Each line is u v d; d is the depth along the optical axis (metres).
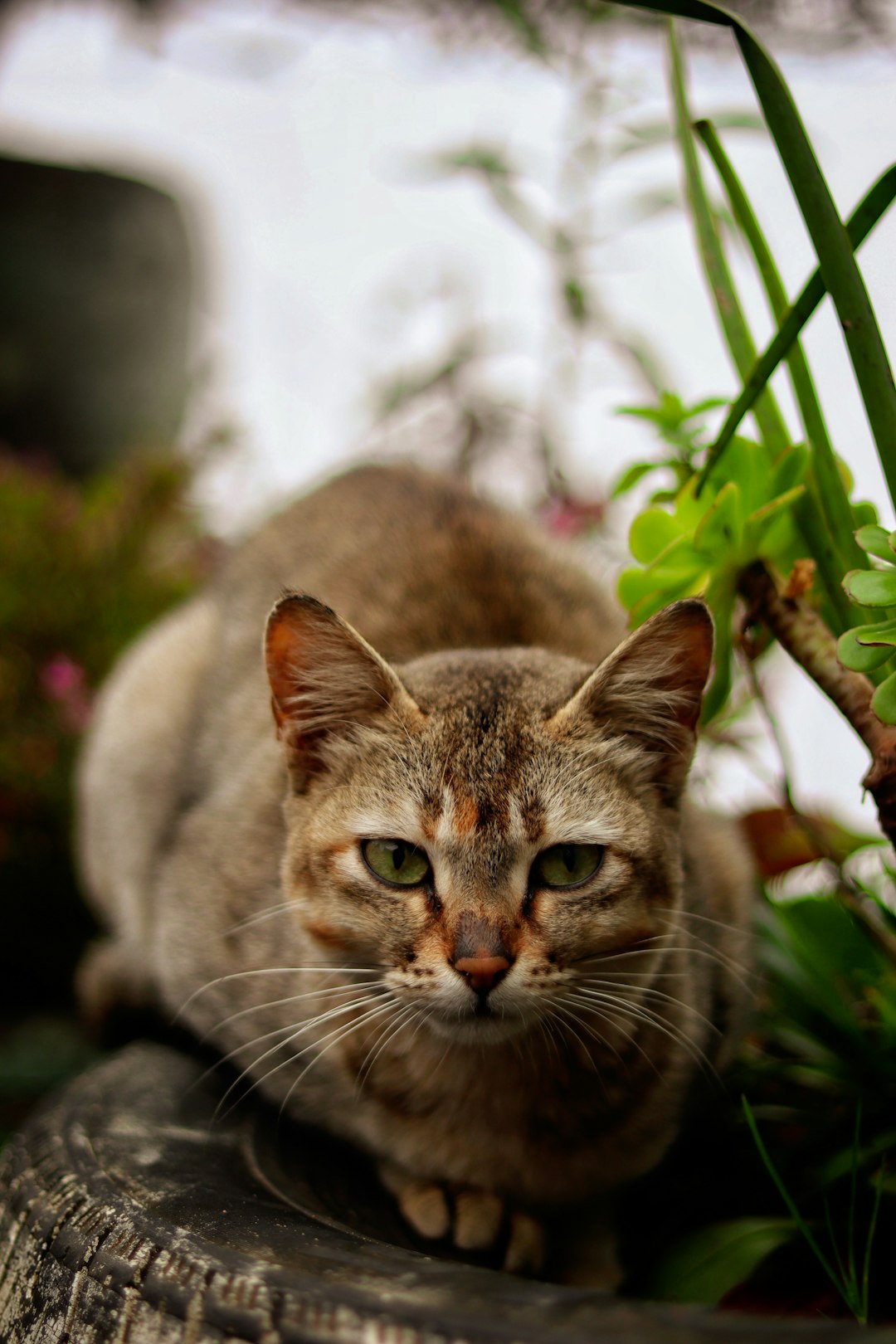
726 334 0.43
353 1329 0.31
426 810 0.43
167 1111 0.45
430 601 0.53
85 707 0.82
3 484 0.94
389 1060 0.45
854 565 0.40
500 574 0.55
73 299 1.53
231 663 0.58
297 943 0.47
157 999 0.60
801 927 0.49
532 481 0.80
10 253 1.51
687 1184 0.47
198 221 1.68
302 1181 0.42
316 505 0.63
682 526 0.42
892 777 0.38
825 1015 0.46
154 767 0.60
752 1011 0.49
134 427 1.54
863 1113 0.45
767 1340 0.29
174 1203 0.37
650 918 0.44
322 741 0.46
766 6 0.73
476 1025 0.42
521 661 0.47
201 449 0.98
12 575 0.87
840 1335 0.29
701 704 0.44
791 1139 0.46
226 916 0.50
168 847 0.56
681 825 0.46
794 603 0.41
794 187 0.38
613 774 0.44
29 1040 0.74
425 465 0.72
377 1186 0.45
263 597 0.59
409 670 0.47
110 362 1.54
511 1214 0.44
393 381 0.80
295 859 0.45
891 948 0.45
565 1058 0.44
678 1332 0.30
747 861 0.51
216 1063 0.51
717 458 0.40
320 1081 0.46
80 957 0.86
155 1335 0.33
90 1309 0.35
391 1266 0.33
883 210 0.38
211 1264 0.34
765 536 0.42
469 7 0.83
